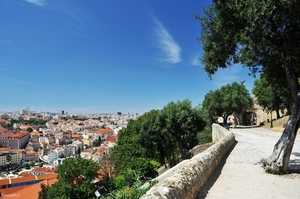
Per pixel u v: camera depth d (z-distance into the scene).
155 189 4.95
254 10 8.15
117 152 36.38
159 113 31.09
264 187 7.93
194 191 6.77
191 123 29.14
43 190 32.03
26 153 120.38
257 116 56.28
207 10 11.84
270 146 18.92
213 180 8.78
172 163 27.06
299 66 10.54
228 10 10.09
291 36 9.45
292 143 9.73
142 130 31.50
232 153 15.33
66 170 26.97
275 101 39.12
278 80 11.87
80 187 25.83
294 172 9.92
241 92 50.69
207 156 9.76
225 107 48.22
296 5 8.50
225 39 11.02
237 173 9.95
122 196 6.92
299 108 9.82
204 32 12.16
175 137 29.80
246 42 9.91
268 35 9.21
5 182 46.03
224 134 20.33
